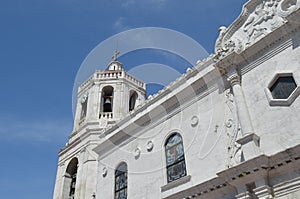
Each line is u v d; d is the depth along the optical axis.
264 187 12.38
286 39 15.34
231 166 14.52
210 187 14.27
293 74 14.30
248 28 17.48
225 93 16.89
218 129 16.31
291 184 12.02
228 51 17.61
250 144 13.78
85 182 24.11
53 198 26.25
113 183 20.89
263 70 15.70
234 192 13.63
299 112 13.30
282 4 16.36
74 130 29.36
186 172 16.61
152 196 17.56
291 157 12.11
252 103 15.33
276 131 13.70
